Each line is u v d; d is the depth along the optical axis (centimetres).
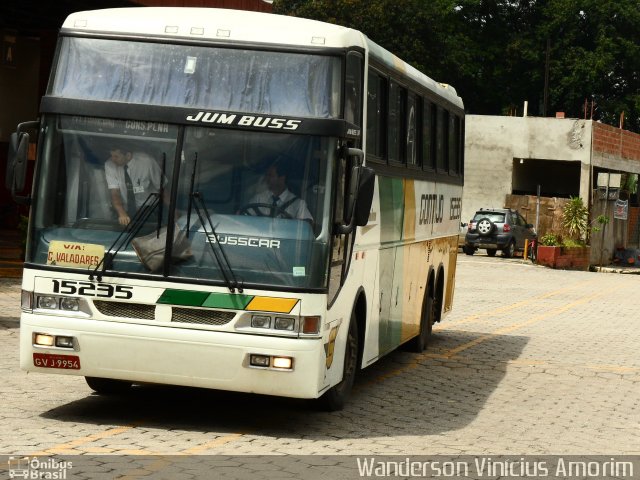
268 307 927
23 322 959
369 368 1476
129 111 959
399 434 1016
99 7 2814
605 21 7756
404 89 1336
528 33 7962
